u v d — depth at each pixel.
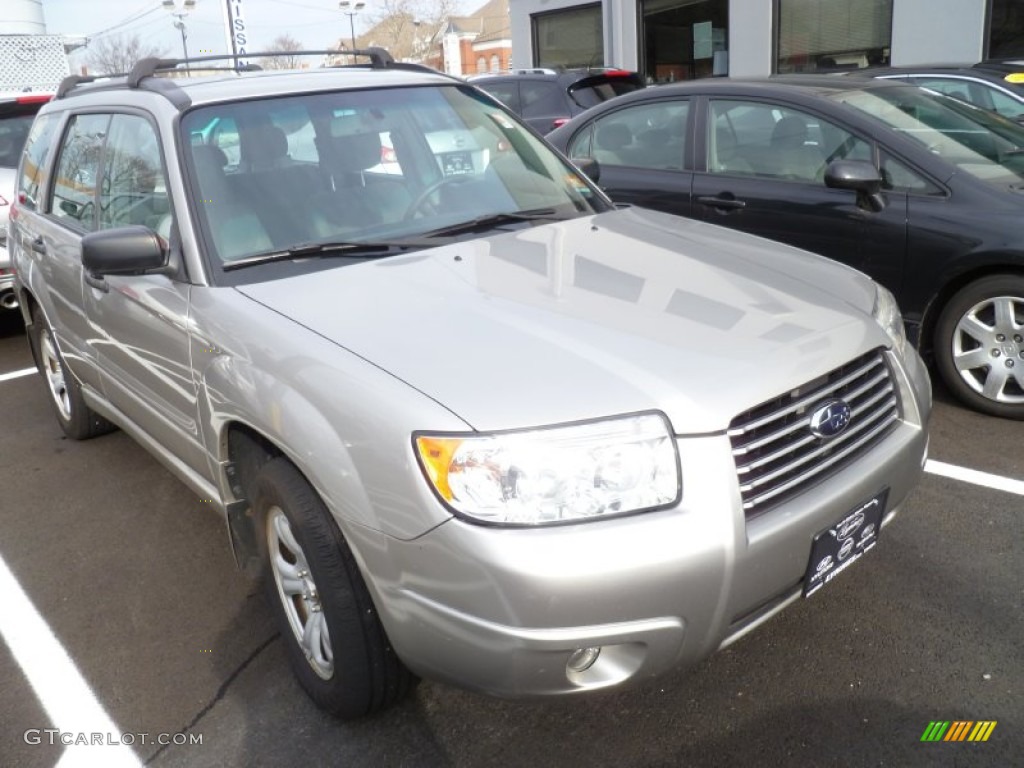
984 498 3.50
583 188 3.63
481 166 3.46
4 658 2.97
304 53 3.81
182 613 3.16
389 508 2.06
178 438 3.13
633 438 2.00
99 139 3.69
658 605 1.98
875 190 4.32
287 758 2.44
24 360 6.46
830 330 2.40
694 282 2.64
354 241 2.94
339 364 2.24
